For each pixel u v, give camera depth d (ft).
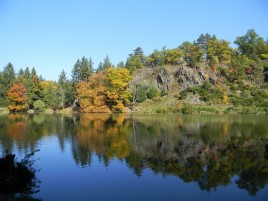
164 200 56.95
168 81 355.77
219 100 298.56
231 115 250.98
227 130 147.64
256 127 158.20
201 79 340.59
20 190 60.75
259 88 320.70
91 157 90.99
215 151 98.68
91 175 72.64
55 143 114.32
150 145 109.81
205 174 73.31
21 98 353.92
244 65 344.08
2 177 59.98
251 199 57.57
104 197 58.23
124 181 67.97
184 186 64.64
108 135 135.54
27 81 399.65
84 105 336.49
